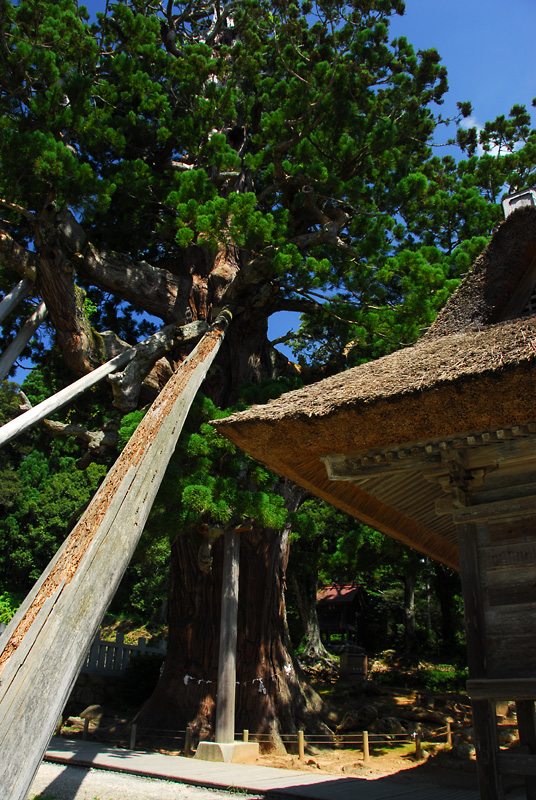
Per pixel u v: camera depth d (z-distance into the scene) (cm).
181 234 1125
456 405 476
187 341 1353
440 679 1962
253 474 1059
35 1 1201
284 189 1567
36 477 3681
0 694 355
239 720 1193
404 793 728
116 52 1525
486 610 468
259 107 1723
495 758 417
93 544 504
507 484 501
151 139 1566
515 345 479
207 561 1060
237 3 1841
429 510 711
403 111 1488
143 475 666
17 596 3106
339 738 1226
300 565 1898
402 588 3153
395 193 1385
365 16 1380
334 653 2806
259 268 1266
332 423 524
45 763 896
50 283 1226
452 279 1241
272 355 1683
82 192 1140
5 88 1249
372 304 1344
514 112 1956
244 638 1286
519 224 656
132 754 1002
